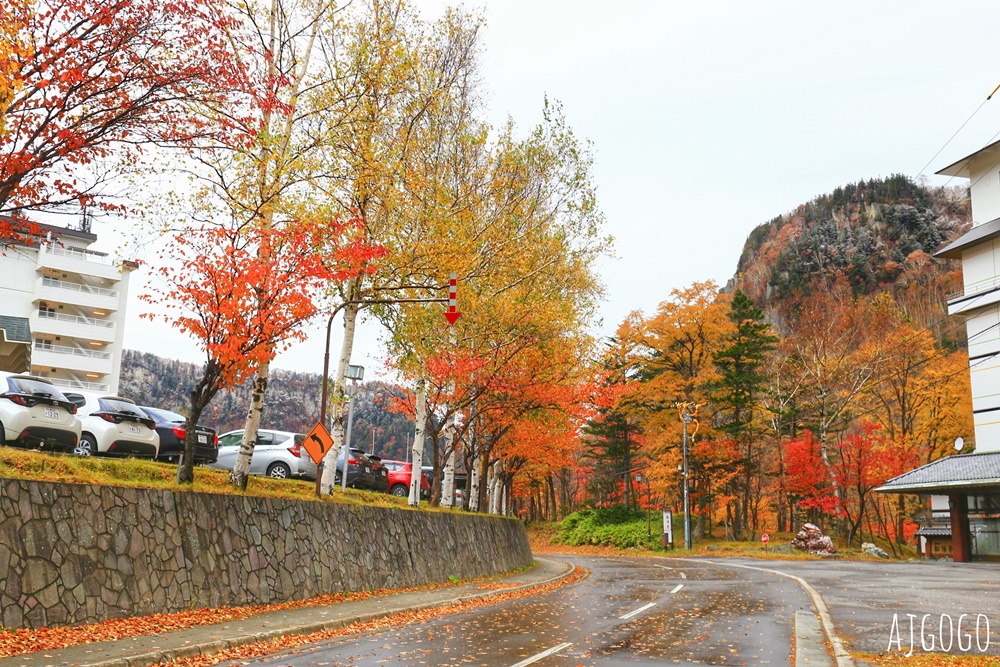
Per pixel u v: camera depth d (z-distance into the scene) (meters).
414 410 24.83
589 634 11.17
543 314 21.66
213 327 12.88
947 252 44.22
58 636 8.66
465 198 20.34
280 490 16.03
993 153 43.03
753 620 12.77
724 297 49.31
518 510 77.44
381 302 16.89
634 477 58.16
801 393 50.00
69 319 49.44
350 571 15.67
